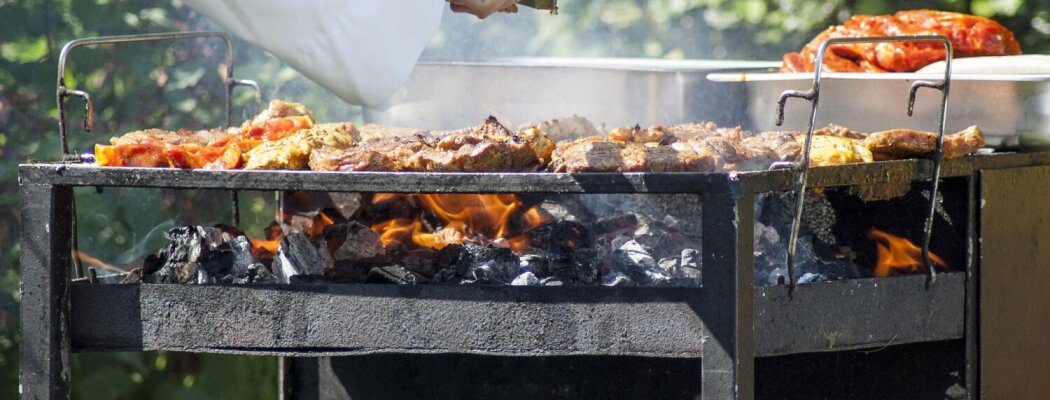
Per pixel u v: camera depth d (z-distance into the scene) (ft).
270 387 11.09
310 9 5.71
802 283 5.95
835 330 6.10
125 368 10.51
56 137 10.14
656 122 8.61
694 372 7.95
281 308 6.07
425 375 8.59
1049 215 7.23
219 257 6.59
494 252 6.47
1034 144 7.03
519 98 8.83
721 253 5.52
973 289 6.71
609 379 8.18
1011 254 6.93
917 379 7.13
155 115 10.56
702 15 14.85
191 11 10.69
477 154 5.97
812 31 14.46
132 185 6.00
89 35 10.25
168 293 6.18
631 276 6.39
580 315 5.79
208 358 10.85
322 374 8.89
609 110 8.71
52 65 10.16
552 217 7.41
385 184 5.73
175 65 10.61
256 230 10.98
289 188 5.81
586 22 15.06
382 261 6.61
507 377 8.40
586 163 5.71
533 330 5.84
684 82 8.44
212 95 10.78
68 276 6.26
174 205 10.61
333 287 6.02
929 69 7.58
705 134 6.87
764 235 6.99
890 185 6.56
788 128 7.87
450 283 6.32
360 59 5.86
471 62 8.98
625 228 7.00
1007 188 6.88
